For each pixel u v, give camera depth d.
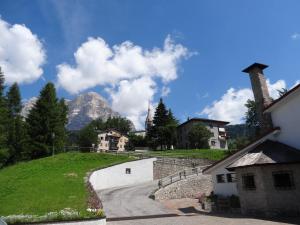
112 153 58.88
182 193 35.47
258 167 20.25
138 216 22.19
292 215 19.00
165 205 29.00
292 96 21.81
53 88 68.25
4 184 32.16
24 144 62.44
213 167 28.92
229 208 23.58
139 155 58.06
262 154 21.16
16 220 14.48
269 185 19.77
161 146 99.94
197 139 87.12
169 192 34.31
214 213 23.14
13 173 40.25
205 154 64.62
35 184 31.89
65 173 39.72
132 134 129.88
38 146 62.19
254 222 17.48
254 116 59.84
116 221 20.05
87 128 115.44
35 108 65.69
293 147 21.56
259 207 20.00
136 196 33.56
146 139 105.00
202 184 37.66
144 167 49.41
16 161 61.81
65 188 29.72
